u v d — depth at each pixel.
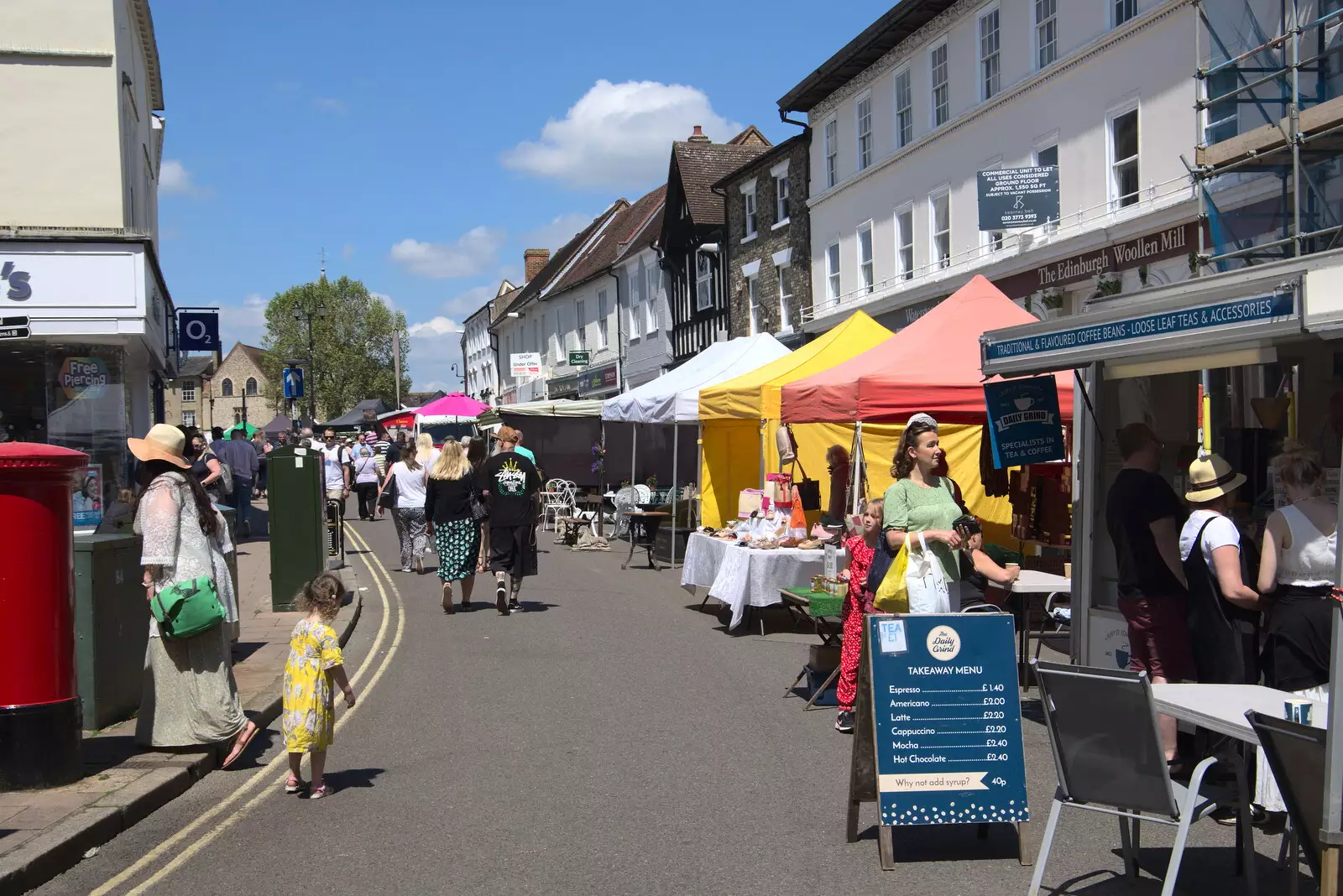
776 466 16.09
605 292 44.94
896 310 25.11
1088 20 18.25
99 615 7.30
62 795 5.87
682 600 13.98
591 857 5.18
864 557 7.27
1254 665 6.38
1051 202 18.69
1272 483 6.58
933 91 23.34
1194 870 5.03
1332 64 8.89
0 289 14.55
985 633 5.22
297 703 6.13
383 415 44.00
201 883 4.94
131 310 14.88
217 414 111.19
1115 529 6.41
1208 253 9.91
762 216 32.16
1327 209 8.80
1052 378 8.75
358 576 16.83
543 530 25.31
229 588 7.04
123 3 16.61
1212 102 9.88
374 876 4.99
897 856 5.21
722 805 5.94
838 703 7.93
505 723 7.82
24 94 15.34
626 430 30.47
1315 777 3.79
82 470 6.37
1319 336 5.18
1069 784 4.64
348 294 97.56
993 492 11.25
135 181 18.88
